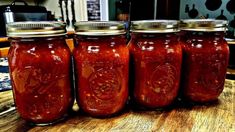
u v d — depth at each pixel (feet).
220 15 7.31
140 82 1.60
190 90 1.73
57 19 8.54
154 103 1.62
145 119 1.54
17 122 1.51
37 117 1.40
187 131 1.37
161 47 1.52
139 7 8.25
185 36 1.71
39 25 1.27
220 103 1.80
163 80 1.57
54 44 1.37
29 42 1.30
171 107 1.73
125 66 1.51
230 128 1.41
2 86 2.24
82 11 9.62
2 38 4.92
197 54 1.64
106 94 1.47
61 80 1.41
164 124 1.46
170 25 1.49
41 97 1.37
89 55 1.41
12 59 1.35
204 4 7.47
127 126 1.44
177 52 1.57
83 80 1.48
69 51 1.51
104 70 1.43
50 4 8.91
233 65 5.82
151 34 1.51
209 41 1.62
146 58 1.53
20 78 1.34
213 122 1.49
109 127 1.43
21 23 1.28
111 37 1.41
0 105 1.80
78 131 1.39
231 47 5.80
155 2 7.89
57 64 1.37
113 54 1.43
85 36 1.41
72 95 1.56
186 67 1.71
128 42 1.78
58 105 1.43
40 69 1.32
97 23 1.38
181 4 7.84
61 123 1.49
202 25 1.58
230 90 2.09
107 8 9.30
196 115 1.59
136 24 1.53
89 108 1.52
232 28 7.21
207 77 1.67
